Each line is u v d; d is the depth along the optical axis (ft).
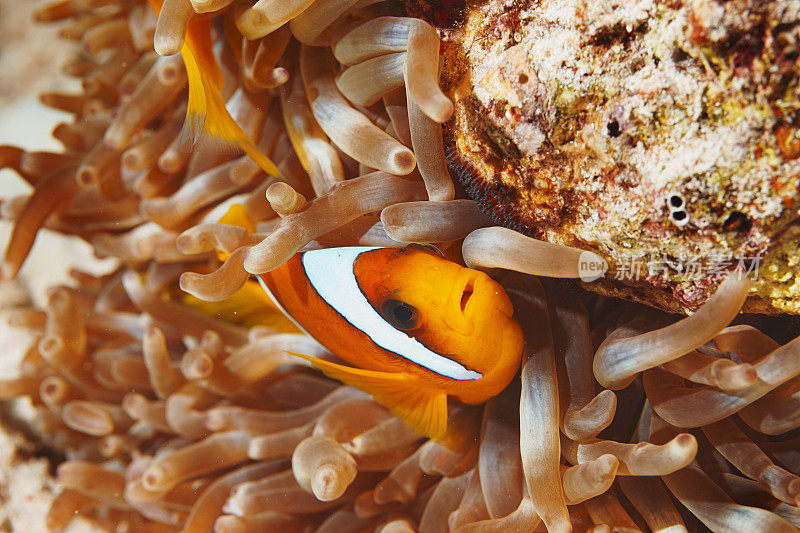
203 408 0.81
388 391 0.65
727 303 0.54
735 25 0.52
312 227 0.63
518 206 0.62
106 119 0.92
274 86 0.68
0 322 1.04
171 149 0.78
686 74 0.54
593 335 0.66
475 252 0.60
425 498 0.72
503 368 0.62
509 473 0.65
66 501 0.85
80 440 0.92
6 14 1.34
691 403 0.61
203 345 0.78
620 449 0.60
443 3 0.62
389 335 0.62
